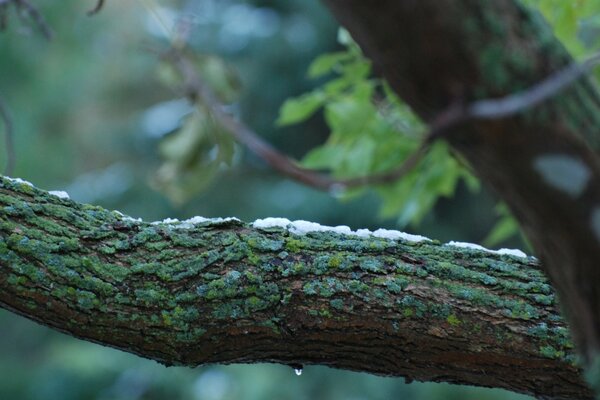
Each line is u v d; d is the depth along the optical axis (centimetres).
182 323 161
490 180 137
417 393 410
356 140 204
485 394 396
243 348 163
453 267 165
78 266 161
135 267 162
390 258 165
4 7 174
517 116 134
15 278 160
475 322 163
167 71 182
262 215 454
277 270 163
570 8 190
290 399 409
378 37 133
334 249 164
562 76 131
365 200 435
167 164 189
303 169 138
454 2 133
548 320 163
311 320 162
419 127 199
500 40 134
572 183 135
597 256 136
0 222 161
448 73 133
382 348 163
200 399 418
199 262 162
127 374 446
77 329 161
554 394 164
